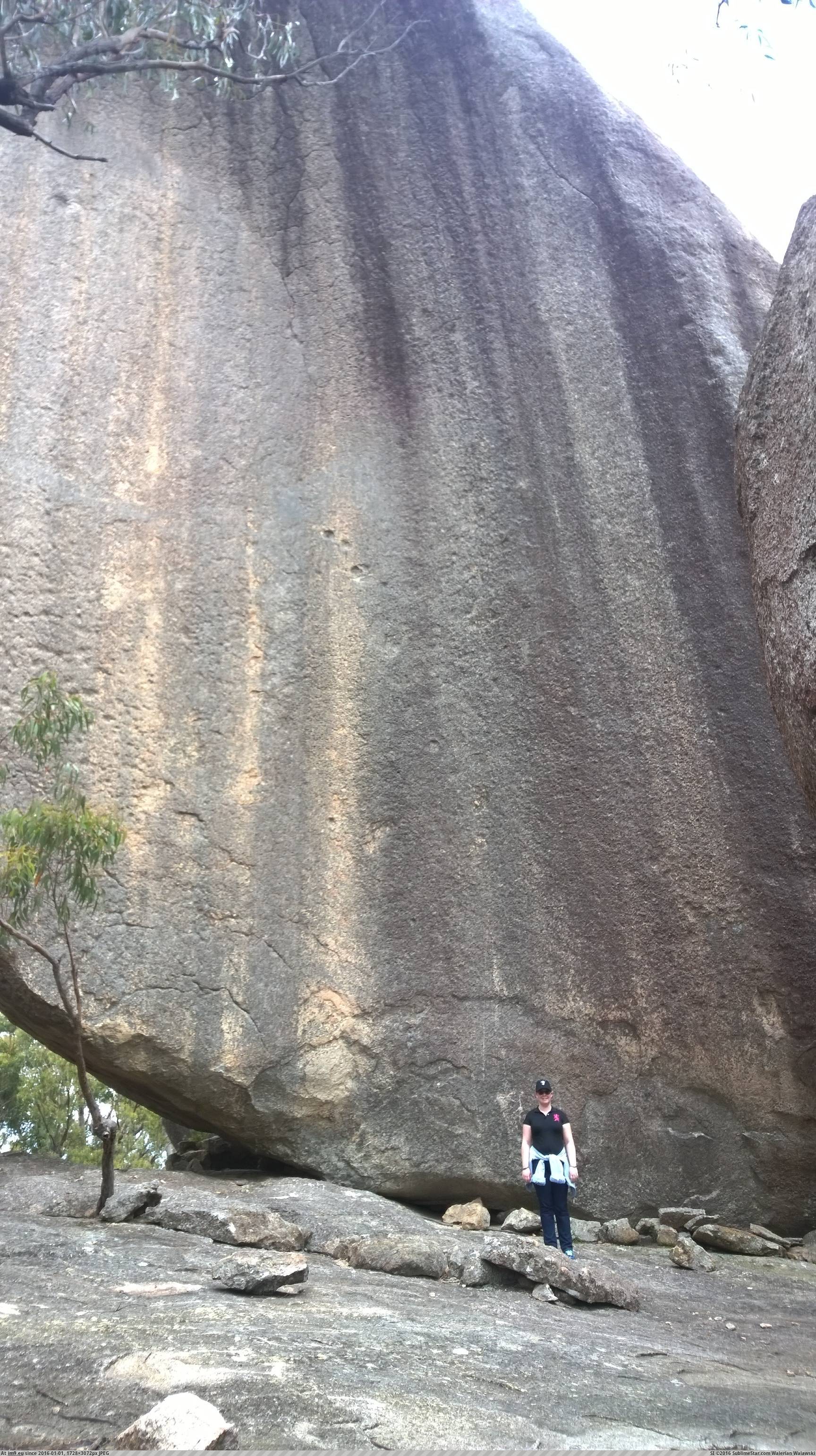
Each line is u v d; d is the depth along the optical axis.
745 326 13.15
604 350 12.77
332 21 14.40
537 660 11.38
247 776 10.48
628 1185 9.63
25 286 11.66
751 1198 9.62
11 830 6.67
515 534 11.89
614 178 13.73
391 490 12.02
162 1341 4.32
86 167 12.48
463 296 13.05
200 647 10.79
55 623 10.32
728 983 10.13
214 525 11.33
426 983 10.14
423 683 11.24
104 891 9.61
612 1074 9.95
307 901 10.22
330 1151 9.62
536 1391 4.29
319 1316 5.12
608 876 10.54
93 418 11.30
